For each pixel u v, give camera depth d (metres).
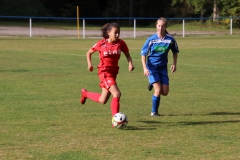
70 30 93.12
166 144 13.12
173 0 114.50
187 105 19.50
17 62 37.38
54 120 16.25
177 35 85.56
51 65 35.31
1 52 46.69
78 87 24.47
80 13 125.88
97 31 92.31
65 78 28.05
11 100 20.36
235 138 13.84
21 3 116.50
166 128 15.14
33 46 55.44
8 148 12.66
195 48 53.50
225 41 66.38
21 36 78.31
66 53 46.22
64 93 22.42
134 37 77.81
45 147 12.77
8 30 89.38
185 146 12.92
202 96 21.83
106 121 16.12
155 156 11.99
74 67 34.06
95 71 31.73
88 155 12.03
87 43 61.44
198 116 17.22
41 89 23.67
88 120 16.30
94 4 126.88
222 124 15.80
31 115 17.11
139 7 125.75
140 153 12.23
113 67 15.48
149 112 17.98
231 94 22.36
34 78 27.97
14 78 27.89
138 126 15.43
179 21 112.25
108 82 15.36
